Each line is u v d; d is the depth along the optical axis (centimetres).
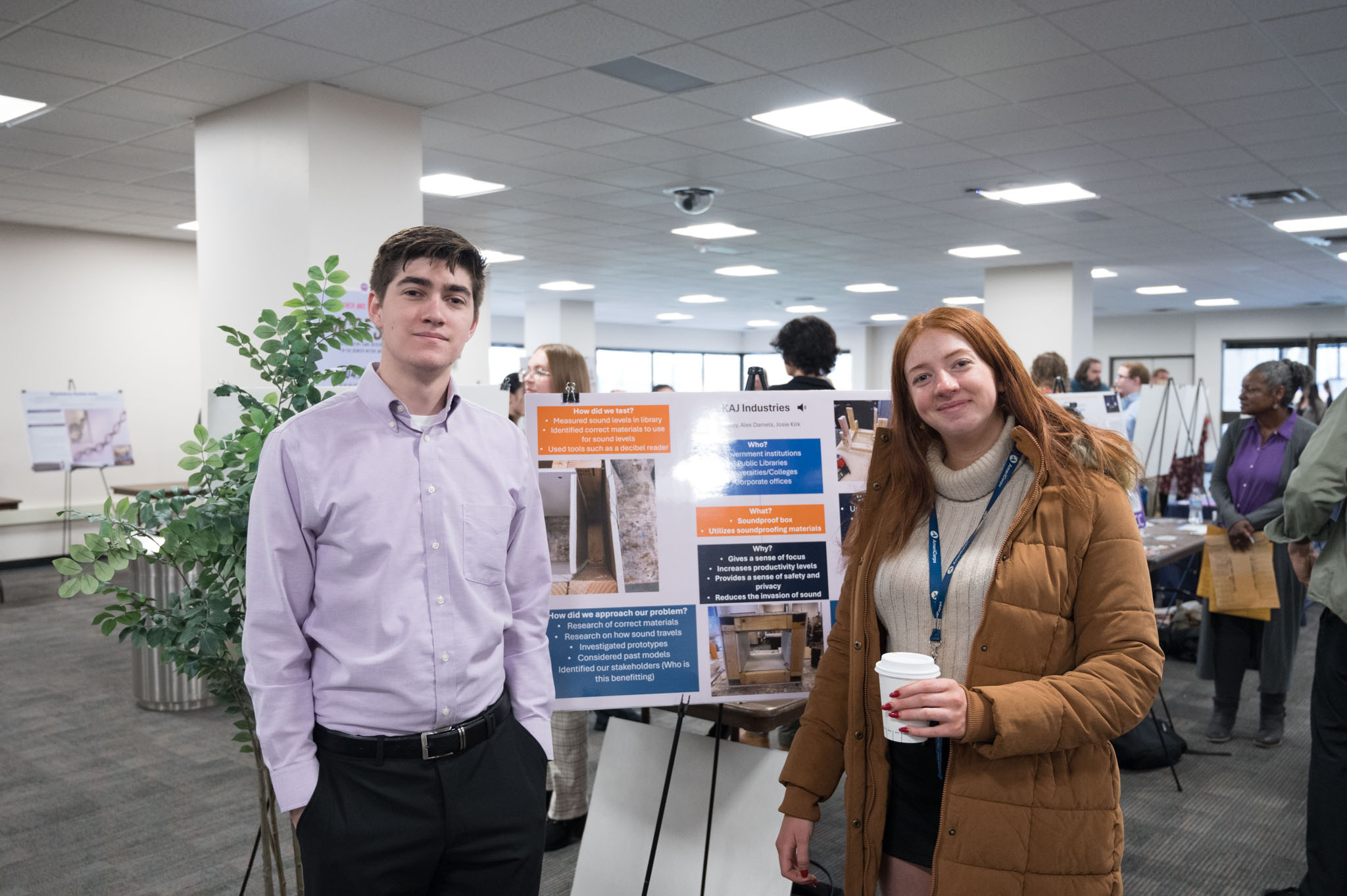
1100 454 134
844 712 156
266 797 196
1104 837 129
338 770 140
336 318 203
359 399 148
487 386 346
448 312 147
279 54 411
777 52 411
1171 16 371
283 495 141
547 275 1152
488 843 146
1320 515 211
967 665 135
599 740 393
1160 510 581
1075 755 129
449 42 398
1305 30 384
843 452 205
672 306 1495
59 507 833
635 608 195
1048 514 132
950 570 140
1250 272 1104
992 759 128
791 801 155
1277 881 276
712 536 198
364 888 138
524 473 163
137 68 427
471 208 753
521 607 163
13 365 814
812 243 917
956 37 394
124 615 189
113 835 309
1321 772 216
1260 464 371
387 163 479
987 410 137
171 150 568
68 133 532
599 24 379
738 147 568
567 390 202
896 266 1075
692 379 1942
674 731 215
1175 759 364
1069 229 837
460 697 145
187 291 920
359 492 142
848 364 1856
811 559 199
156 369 899
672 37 394
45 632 596
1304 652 544
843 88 460
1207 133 536
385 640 141
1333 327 1470
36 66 423
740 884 198
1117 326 1670
